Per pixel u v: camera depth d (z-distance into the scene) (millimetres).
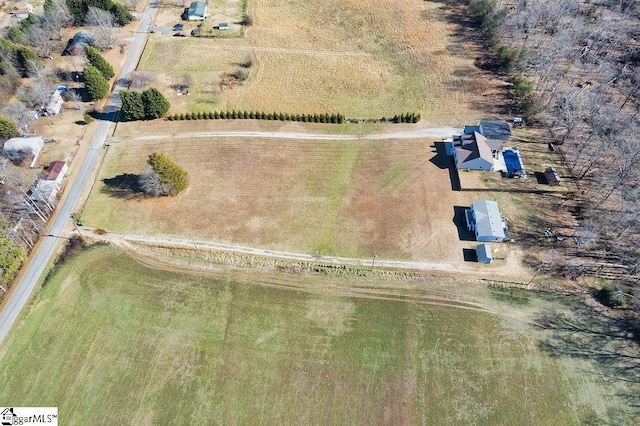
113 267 67000
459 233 69125
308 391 54531
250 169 79938
